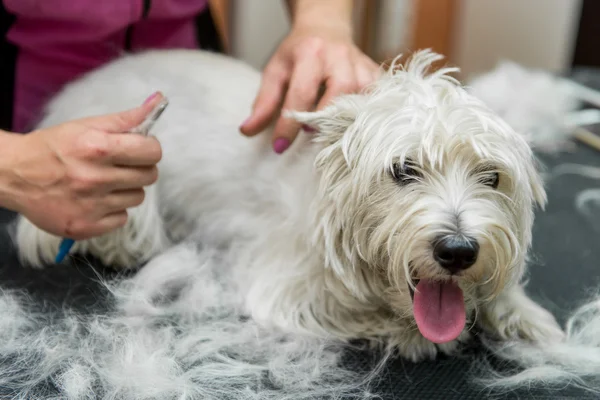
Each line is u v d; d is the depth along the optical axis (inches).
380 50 86.5
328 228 27.1
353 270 27.7
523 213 26.8
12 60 41.0
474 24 91.4
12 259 33.2
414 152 25.9
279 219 31.8
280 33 86.1
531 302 29.4
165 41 45.4
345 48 32.4
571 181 45.8
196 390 23.7
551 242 37.4
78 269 32.6
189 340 26.7
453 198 25.3
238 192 33.9
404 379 25.3
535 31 88.7
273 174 32.6
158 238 34.4
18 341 26.2
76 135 25.9
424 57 29.8
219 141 34.4
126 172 26.7
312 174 28.9
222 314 29.5
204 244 35.1
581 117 55.3
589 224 39.9
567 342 27.7
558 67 86.5
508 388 24.7
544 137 52.4
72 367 24.5
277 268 30.1
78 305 29.1
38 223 27.5
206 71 37.2
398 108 26.4
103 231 28.2
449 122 25.1
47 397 23.0
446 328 25.0
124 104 34.5
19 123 42.2
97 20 40.3
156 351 25.6
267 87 31.9
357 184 26.3
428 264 25.0
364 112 26.6
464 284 26.4
